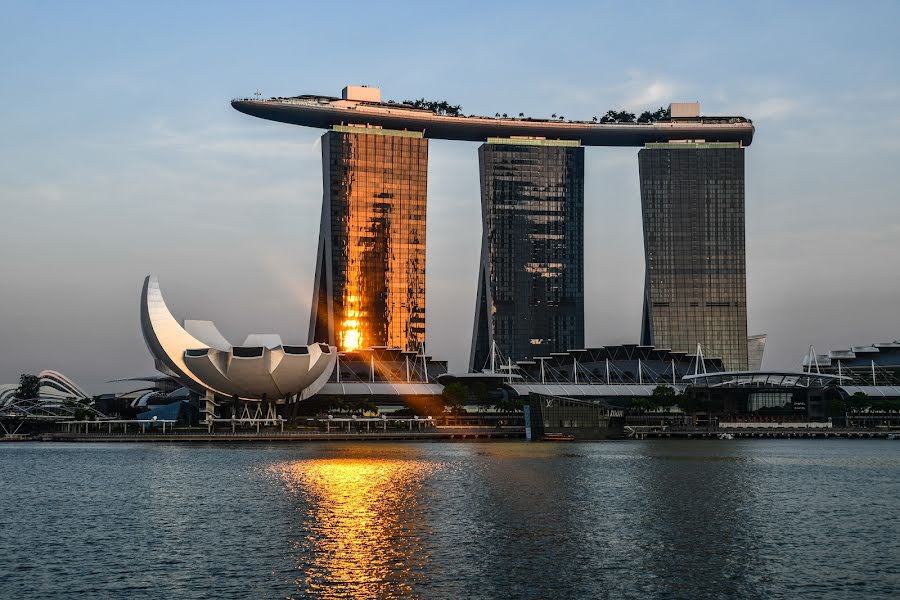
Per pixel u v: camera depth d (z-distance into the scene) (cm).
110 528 10606
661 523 10875
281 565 8688
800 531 10350
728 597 7675
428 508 12044
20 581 8181
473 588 7919
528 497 13138
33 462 19475
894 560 8869
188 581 8144
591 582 8094
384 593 7788
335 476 16012
